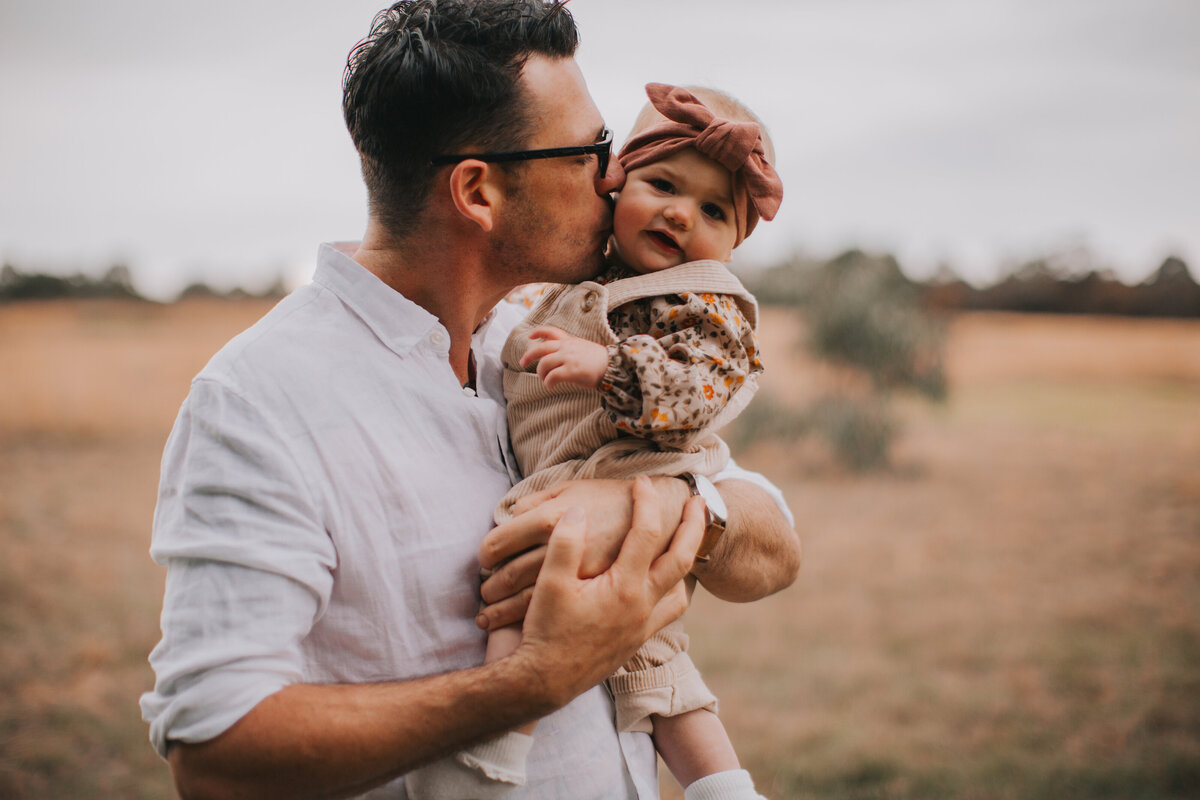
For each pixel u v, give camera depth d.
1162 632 5.91
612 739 1.21
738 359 1.21
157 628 5.80
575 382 1.10
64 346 18.06
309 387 1.03
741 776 1.28
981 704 4.81
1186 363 18.66
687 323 1.19
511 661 0.99
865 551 7.86
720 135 1.20
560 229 1.17
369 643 1.03
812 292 11.20
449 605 1.08
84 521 8.35
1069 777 4.05
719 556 1.31
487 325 1.33
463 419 1.15
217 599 0.92
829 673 5.24
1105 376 18.06
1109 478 10.74
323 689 0.95
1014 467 11.37
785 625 6.09
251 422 0.98
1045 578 7.12
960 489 10.24
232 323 20.80
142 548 7.61
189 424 1.00
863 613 6.31
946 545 8.04
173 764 0.93
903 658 5.50
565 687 1.00
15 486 9.63
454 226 1.14
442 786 1.04
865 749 4.30
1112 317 22.22
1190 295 21.78
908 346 10.91
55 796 3.80
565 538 1.00
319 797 0.94
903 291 11.25
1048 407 15.66
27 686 4.91
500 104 1.10
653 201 1.22
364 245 1.20
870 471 10.98
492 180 1.12
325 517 0.99
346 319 1.11
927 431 13.71
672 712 1.27
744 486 1.44
